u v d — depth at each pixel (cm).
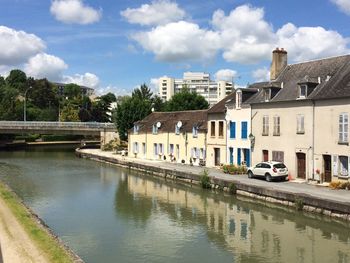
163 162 4934
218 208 2728
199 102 7362
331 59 3469
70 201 3016
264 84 4016
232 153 4050
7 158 6378
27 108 10969
